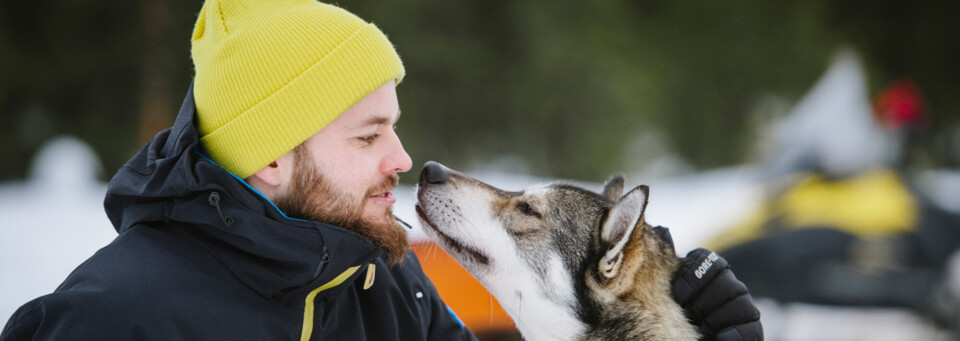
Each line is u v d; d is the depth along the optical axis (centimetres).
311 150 218
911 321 609
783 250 586
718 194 836
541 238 312
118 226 221
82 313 185
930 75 1234
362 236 213
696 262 279
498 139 1472
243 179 217
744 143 1608
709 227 663
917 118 620
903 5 1213
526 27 1395
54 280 524
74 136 1299
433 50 1327
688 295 276
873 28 1226
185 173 195
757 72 1436
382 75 223
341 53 216
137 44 1179
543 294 311
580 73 1420
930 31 1220
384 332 240
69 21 1200
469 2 1401
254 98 212
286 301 208
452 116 1408
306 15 218
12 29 1202
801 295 588
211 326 195
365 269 234
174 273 198
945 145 1219
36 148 1330
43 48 1220
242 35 214
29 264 535
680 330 279
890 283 572
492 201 316
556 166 1466
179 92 1199
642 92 1480
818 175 612
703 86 1519
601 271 300
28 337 189
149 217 204
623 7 1420
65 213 648
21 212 645
